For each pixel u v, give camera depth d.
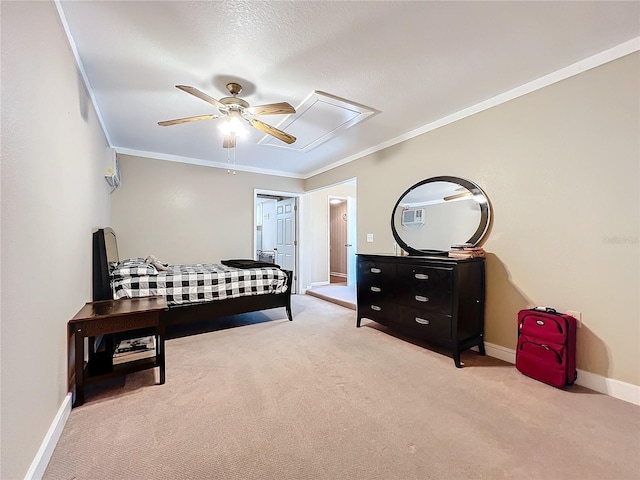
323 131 3.45
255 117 2.97
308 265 6.04
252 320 3.84
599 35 1.82
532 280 2.38
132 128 3.31
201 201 4.71
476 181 2.77
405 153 3.51
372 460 1.37
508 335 2.54
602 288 2.02
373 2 1.56
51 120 1.52
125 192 4.11
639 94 1.85
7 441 1.03
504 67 2.17
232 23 1.71
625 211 1.92
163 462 1.34
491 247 2.66
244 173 5.15
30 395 1.21
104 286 2.67
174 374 2.26
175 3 1.55
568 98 2.16
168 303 2.96
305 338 3.12
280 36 1.83
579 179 2.12
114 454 1.39
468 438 1.52
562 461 1.36
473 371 2.33
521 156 2.44
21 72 1.18
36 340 1.29
